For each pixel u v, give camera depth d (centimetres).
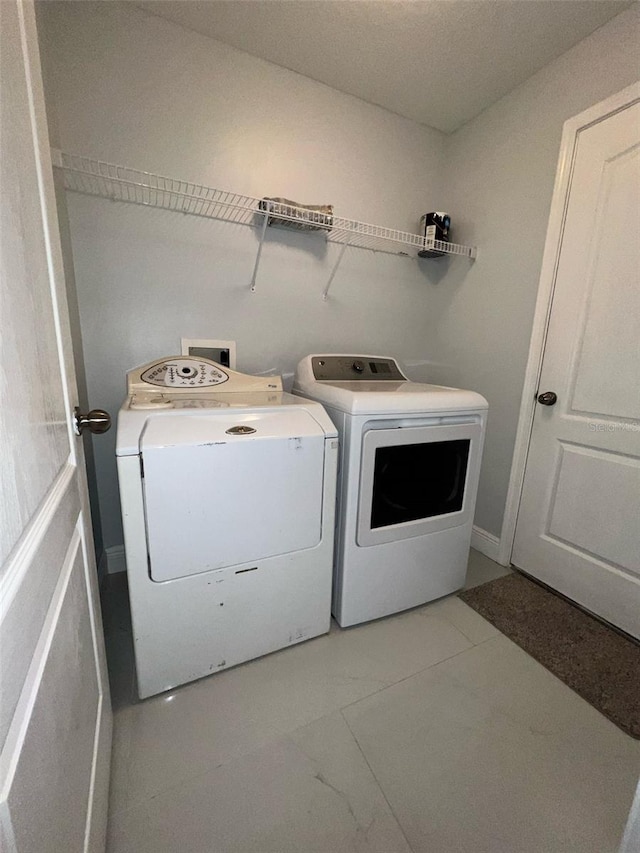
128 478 98
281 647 133
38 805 41
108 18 138
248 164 170
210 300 175
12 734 36
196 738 104
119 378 164
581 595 163
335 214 193
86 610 77
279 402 137
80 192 145
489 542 205
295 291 194
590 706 117
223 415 119
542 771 98
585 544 161
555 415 169
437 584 161
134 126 148
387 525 144
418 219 217
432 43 152
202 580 113
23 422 46
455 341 218
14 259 47
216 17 144
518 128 175
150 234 159
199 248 169
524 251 177
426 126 209
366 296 214
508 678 126
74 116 139
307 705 115
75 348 140
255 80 165
